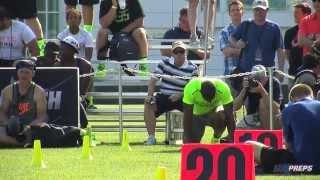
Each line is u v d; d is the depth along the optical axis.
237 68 63.97
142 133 67.38
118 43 66.88
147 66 69.62
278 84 57.88
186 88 50.75
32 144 55.69
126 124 68.69
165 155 50.72
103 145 57.75
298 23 65.19
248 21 64.25
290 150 42.12
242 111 64.75
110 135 66.06
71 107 58.44
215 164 35.78
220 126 51.88
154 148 55.56
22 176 41.25
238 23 67.44
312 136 41.41
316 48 57.38
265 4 63.81
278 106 57.41
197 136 51.88
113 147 56.09
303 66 56.16
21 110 56.88
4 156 49.75
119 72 62.00
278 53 64.25
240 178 35.69
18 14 66.12
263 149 42.25
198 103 50.56
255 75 57.22
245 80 57.03
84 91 62.09
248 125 57.34
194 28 68.94
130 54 66.88
